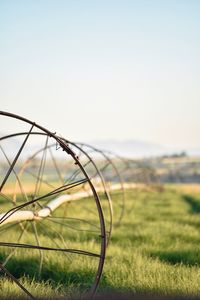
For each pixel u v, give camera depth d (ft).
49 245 37.47
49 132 19.30
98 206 19.27
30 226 47.75
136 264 30.45
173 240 43.19
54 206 31.58
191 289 24.00
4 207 65.05
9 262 32.09
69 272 29.71
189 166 268.62
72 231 46.26
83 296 22.97
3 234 42.52
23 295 22.82
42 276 30.37
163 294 23.36
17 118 19.22
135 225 54.90
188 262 33.24
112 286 25.90
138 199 99.35
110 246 37.78
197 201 106.01
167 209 79.87
